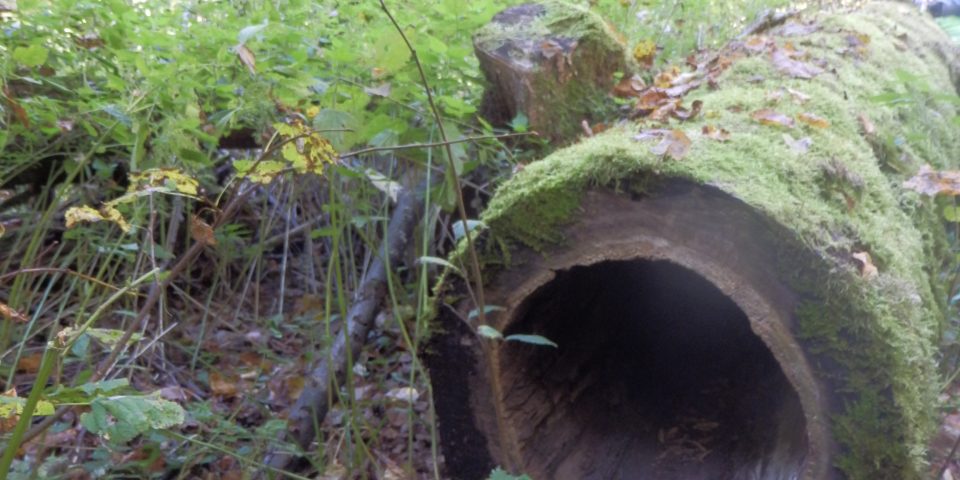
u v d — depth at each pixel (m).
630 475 2.20
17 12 2.51
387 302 3.64
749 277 1.73
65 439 2.53
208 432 2.69
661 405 2.44
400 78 2.49
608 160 1.81
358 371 3.15
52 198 3.22
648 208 1.79
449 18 2.71
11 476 1.92
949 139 3.26
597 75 3.01
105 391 1.33
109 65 2.61
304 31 2.69
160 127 2.60
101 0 2.62
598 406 2.33
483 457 2.03
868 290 1.68
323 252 4.12
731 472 2.19
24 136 2.67
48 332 3.03
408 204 3.15
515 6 3.18
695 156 1.85
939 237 2.60
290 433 2.57
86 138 2.84
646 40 3.62
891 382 1.67
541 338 1.73
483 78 2.94
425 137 2.60
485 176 3.17
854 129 2.46
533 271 1.89
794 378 1.73
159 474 2.37
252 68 2.02
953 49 4.41
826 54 3.15
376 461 2.60
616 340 2.47
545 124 2.85
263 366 3.23
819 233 1.71
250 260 3.63
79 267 2.79
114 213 1.55
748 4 4.39
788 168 1.90
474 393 1.99
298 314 3.64
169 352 3.24
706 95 2.63
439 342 1.99
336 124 2.12
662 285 2.31
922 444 1.75
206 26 2.63
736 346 2.50
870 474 1.72
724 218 1.72
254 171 1.75
